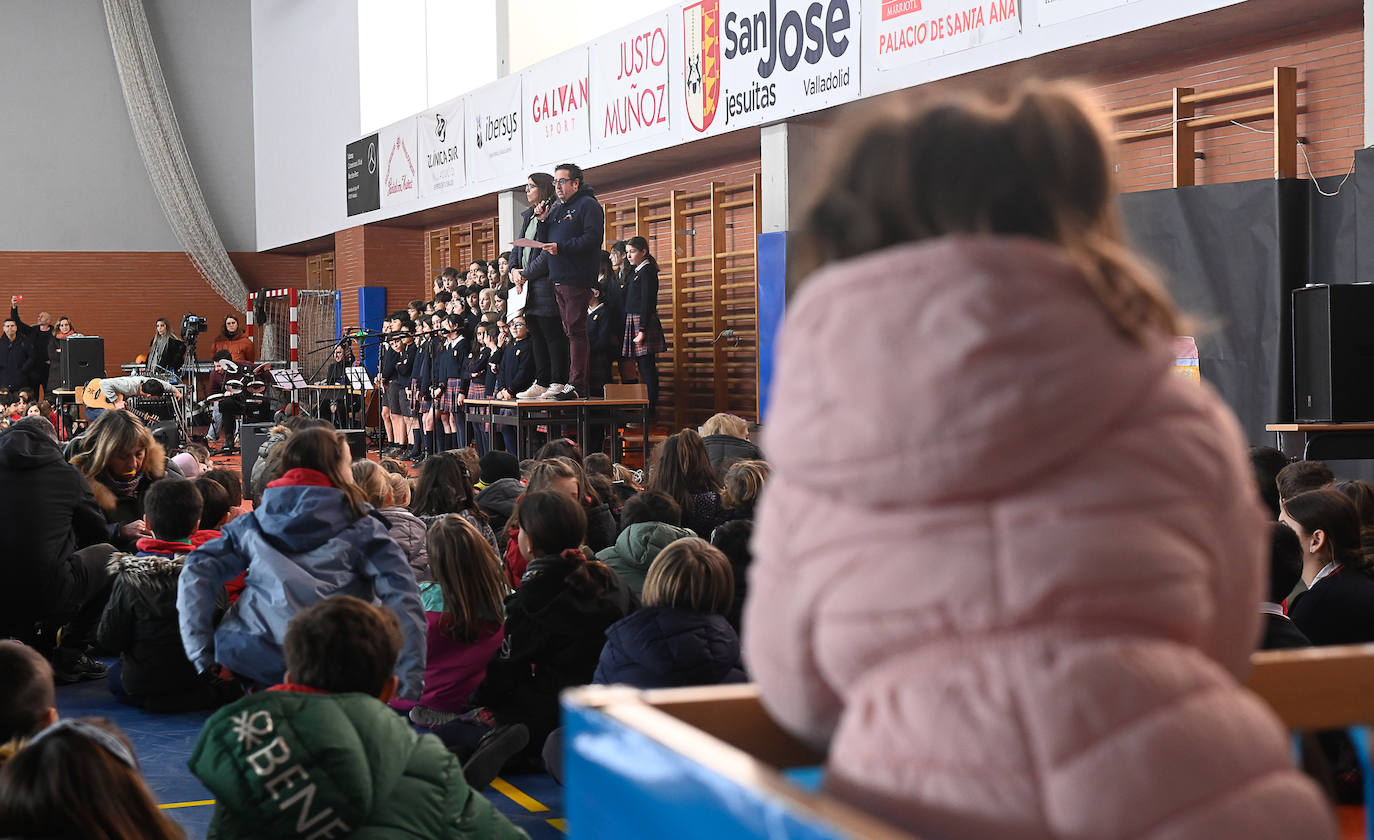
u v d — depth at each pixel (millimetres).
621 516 4520
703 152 11562
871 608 785
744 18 9844
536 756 3984
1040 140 851
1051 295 770
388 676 2510
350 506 3408
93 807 1812
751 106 9852
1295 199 6547
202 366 18594
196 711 4840
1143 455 772
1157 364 800
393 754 2354
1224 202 6707
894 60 8398
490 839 2525
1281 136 6828
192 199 22766
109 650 4848
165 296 22828
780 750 1089
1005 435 729
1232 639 834
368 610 2486
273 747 2277
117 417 5859
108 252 22531
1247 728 767
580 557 3924
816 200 895
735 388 12000
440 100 16469
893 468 757
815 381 798
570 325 9961
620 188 13875
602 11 14398
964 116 869
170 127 22641
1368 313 5555
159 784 3938
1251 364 6633
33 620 4984
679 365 12750
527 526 3949
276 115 21172
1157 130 7660
